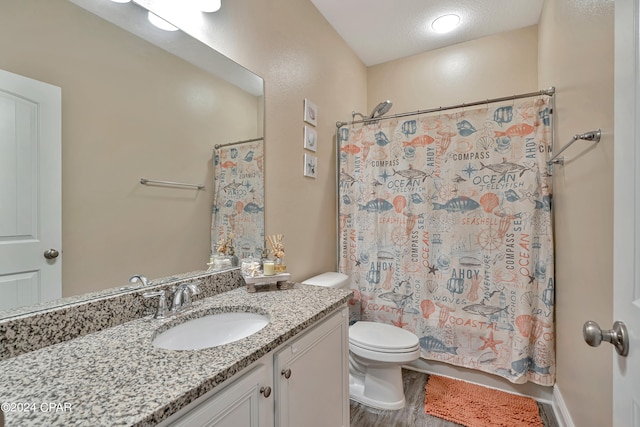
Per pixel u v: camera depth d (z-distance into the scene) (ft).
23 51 2.72
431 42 8.41
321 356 3.91
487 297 6.21
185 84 4.18
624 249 2.06
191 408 2.21
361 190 7.44
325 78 7.36
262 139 5.41
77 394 2.02
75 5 3.10
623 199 2.08
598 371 3.60
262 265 5.19
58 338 2.84
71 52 3.06
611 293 3.10
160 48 3.88
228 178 4.82
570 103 4.57
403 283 6.95
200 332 3.68
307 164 6.61
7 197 2.62
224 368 2.39
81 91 3.14
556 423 5.35
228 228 4.82
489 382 6.43
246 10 5.07
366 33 7.98
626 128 2.03
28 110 2.75
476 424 5.34
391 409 5.74
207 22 4.42
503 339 6.06
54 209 2.93
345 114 8.34
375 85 9.61
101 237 3.30
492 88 8.10
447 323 6.57
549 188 5.77
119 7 3.47
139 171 3.67
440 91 8.73
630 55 1.98
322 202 7.23
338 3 6.84
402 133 6.98
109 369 2.36
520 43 7.79
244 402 2.68
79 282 3.11
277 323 3.37
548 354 5.69
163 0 3.89
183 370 2.35
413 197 6.87
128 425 1.73
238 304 4.03
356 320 7.47
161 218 3.92
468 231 6.38
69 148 3.05
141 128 3.69
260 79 5.35
